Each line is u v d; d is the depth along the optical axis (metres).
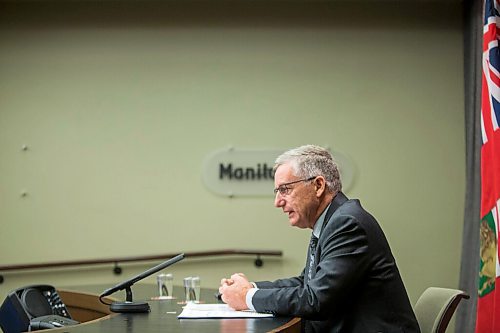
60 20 7.20
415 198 7.15
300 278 4.33
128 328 3.12
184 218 7.14
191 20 7.22
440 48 7.22
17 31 7.18
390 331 3.50
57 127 7.17
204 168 7.17
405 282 7.07
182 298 4.58
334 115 7.19
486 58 5.00
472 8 6.74
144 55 7.20
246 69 7.21
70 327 3.16
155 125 7.18
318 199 3.79
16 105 7.16
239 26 7.22
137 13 7.22
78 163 7.15
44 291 4.14
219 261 7.12
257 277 7.11
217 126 7.19
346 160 7.16
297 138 7.18
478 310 4.96
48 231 7.09
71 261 6.99
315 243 3.85
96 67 7.20
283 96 7.20
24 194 7.11
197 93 7.20
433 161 7.18
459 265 7.08
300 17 7.23
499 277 4.80
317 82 7.20
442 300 3.82
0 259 7.04
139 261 7.08
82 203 7.12
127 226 7.12
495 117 4.90
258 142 7.18
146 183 7.15
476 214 6.39
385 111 7.19
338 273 3.44
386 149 7.18
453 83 7.19
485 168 4.97
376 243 3.57
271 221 7.14
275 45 7.22
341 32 7.23
